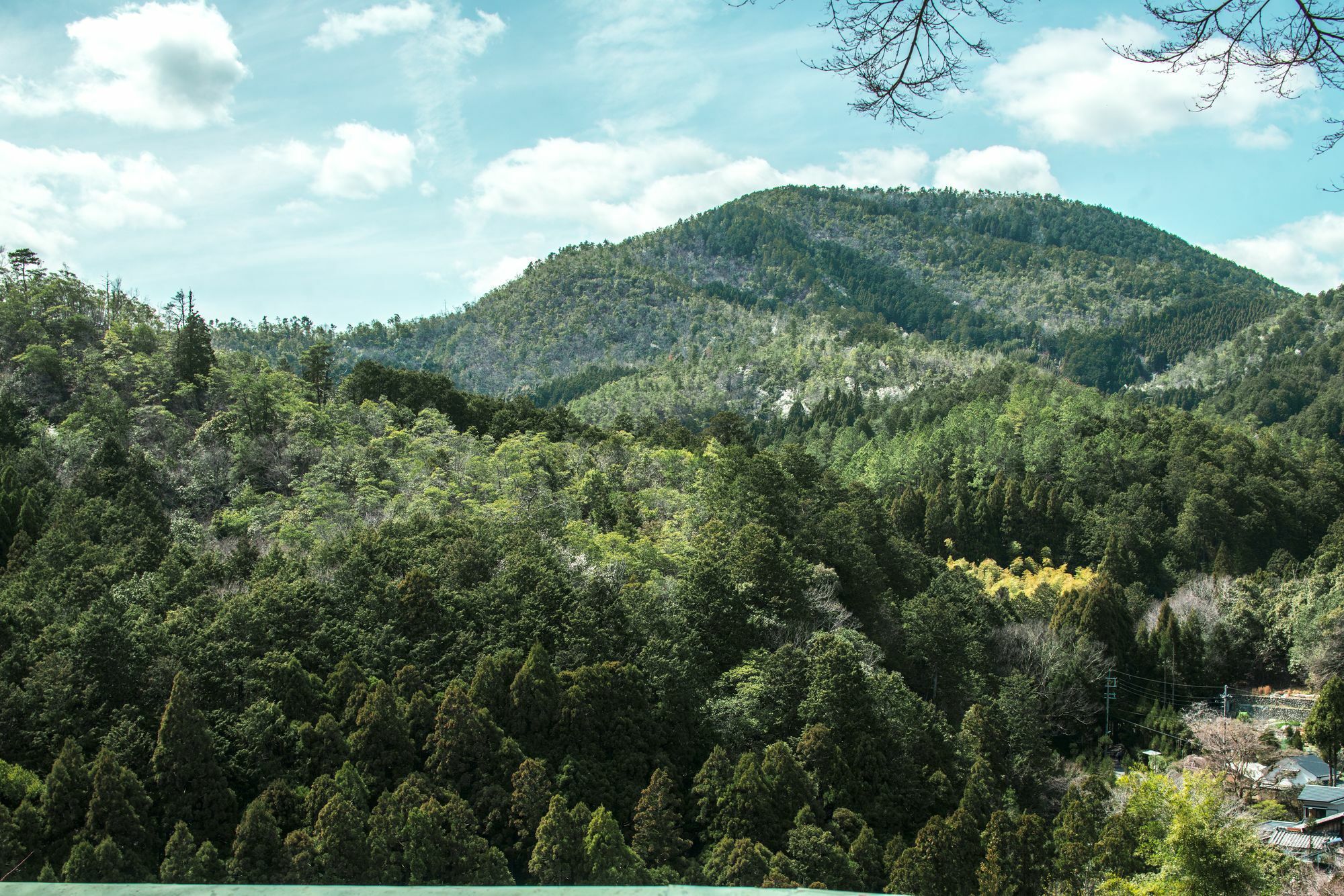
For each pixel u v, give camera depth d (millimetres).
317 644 55719
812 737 55219
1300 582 112188
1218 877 39250
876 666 67438
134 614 56406
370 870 41875
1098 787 61500
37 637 52281
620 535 76625
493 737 50094
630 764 52562
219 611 56188
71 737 44719
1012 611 99688
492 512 81188
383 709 49406
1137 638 102188
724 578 67625
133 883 8852
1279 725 90250
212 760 45125
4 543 70500
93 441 94375
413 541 69062
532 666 53312
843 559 83000
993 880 47406
